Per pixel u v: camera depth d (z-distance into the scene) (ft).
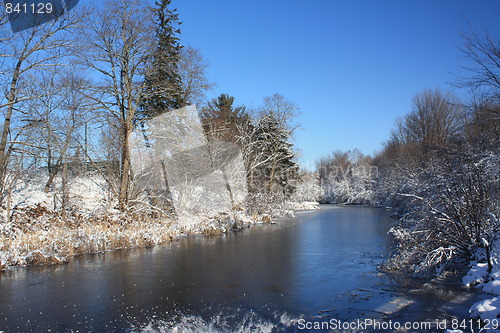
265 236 65.72
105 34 61.98
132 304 27.12
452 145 40.34
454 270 32.89
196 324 23.03
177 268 39.27
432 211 33.14
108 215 61.36
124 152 65.82
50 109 65.21
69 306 26.76
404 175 87.45
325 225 84.43
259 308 25.98
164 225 65.62
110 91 64.13
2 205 56.18
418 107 134.10
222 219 75.46
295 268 38.63
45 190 68.49
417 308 24.50
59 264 41.81
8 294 29.91
